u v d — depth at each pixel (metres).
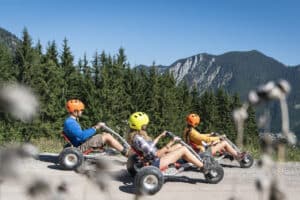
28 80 44.78
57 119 44.16
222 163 11.27
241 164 10.84
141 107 58.41
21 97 0.61
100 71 52.31
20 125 29.70
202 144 10.37
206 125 81.12
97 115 49.28
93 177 0.97
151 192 7.40
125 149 9.58
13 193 5.26
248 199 7.67
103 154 9.55
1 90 0.60
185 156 8.52
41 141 14.35
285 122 0.91
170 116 61.19
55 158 10.25
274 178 0.84
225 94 82.75
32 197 0.63
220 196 7.84
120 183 8.20
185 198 7.58
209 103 81.81
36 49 49.16
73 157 9.01
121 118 50.69
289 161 11.32
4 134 26.44
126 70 58.75
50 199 0.65
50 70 46.31
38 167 9.09
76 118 9.80
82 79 52.34
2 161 0.60
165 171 8.46
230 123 79.19
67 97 50.41
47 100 44.47
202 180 8.89
